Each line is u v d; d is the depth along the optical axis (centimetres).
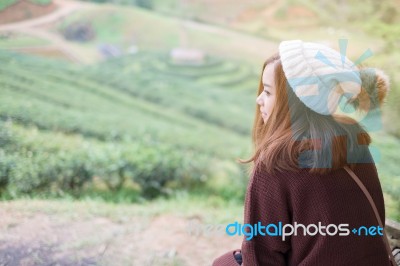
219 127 640
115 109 595
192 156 506
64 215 327
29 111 492
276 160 122
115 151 447
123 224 324
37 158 401
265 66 131
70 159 411
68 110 538
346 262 124
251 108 694
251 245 130
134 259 272
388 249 137
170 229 323
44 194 374
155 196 434
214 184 473
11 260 256
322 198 120
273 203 125
